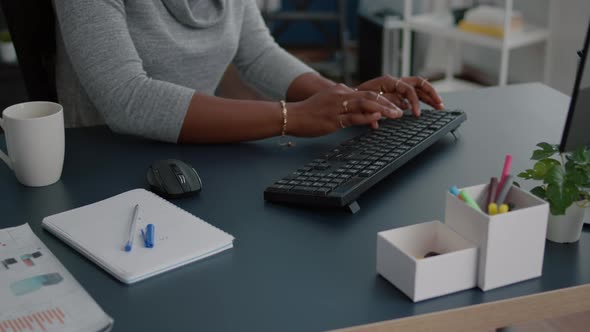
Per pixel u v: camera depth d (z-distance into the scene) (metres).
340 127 1.21
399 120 1.27
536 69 3.48
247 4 1.60
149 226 0.89
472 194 0.83
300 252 0.87
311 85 1.49
